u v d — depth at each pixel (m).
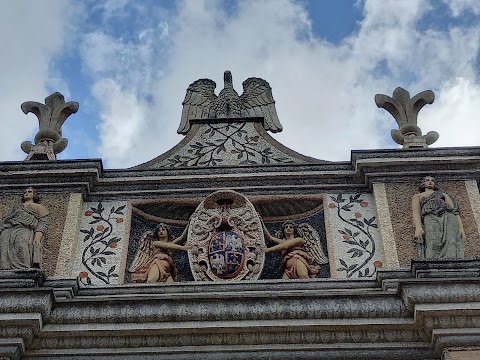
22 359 8.74
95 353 8.76
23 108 11.80
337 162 10.92
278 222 10.62
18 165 10.77
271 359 8.66
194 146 11.61
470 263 9.16
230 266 9.84
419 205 10.09
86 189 10.63
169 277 9.95
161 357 8.70
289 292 9.19
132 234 10.41
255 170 10.85
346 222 10.32
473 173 10.67
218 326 8.74
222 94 12.45
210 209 10.47
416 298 8.66
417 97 11.65
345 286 9.45
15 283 9.09
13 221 9.84
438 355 8.59
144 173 10.90
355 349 8.71
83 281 9.74
